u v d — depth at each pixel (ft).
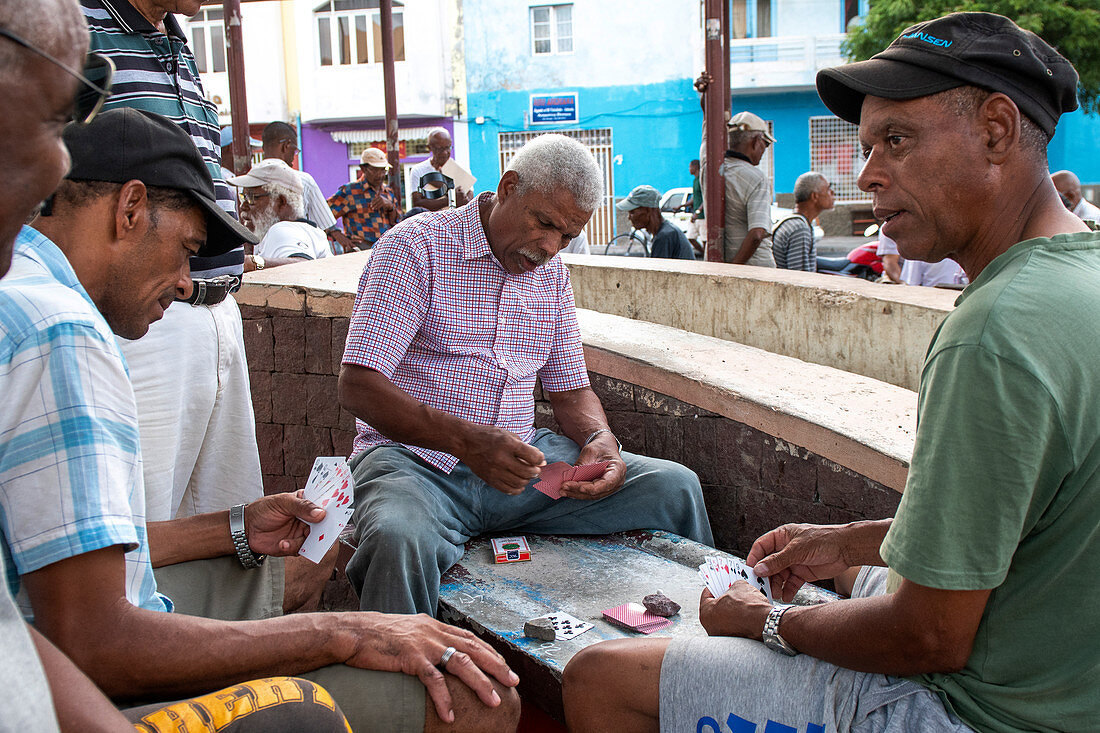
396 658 5.55
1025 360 4.31
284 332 13.24
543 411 11.76
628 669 5.86
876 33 56.75
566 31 73.26
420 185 28.09
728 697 5.45
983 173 4.98
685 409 10.68
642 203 25.09
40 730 3.14
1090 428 4.33
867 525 6.45
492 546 9.49
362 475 9.18
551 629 7.48
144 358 8.11
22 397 4.66
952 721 4.77
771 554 6.79
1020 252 4.74
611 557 9.27
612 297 16.37
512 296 9.66
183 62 9.30
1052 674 4.59
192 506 9.52
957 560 4.43
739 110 76.38
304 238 18.02
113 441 4.87
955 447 4.44
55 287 4.99
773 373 10.84
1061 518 4.46
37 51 3.12
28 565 4.61
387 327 9.05
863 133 5.27
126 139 5.85
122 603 4.86
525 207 9.01
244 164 22.48
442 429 8.73
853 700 5.07
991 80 4.83
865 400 9.93
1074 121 69.21
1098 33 52.16
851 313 13.21
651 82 72.69
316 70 75.41
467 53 74.08
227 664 5.17
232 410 9.46
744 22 74.64
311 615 5.65
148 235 6.01
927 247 5.27
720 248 20.61
